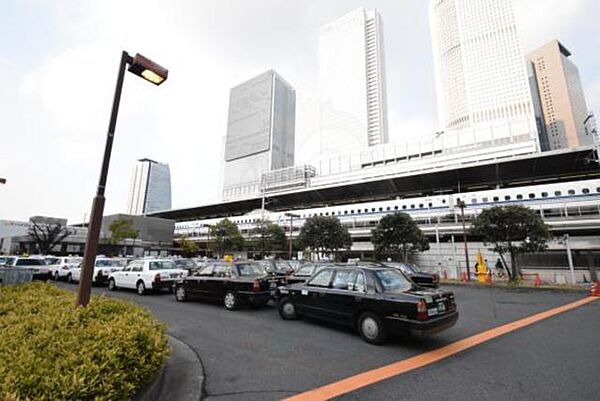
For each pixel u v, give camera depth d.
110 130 5.64
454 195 39.81
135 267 14.41
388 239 30.33
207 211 92.00
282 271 14.91
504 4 93.94
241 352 5.53
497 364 4.91
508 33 92.25
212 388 4.05
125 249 56.88
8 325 3.95
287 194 67.25
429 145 64.06
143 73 6.12
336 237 34.50
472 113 93.50
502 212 21.48
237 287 9.68
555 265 29.36
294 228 55.12
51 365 2.71
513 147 52.41
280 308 8.45
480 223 22.58
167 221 75.69
